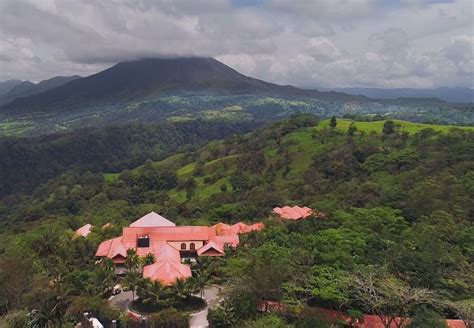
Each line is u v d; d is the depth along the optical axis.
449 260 56.91
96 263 71.19
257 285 53.09
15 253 75.88
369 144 148.00
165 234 82.12
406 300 47.97
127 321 50.72
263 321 47.81
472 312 46.84
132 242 80.00
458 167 100.88
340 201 101.75
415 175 105.25
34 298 54.88
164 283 59.31
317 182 130.38
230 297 53.75
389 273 53.94
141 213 126.56
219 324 50.84
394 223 76.44
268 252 61.22
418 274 54.34
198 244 81.75
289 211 103.31
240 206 113.44
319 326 46.56
